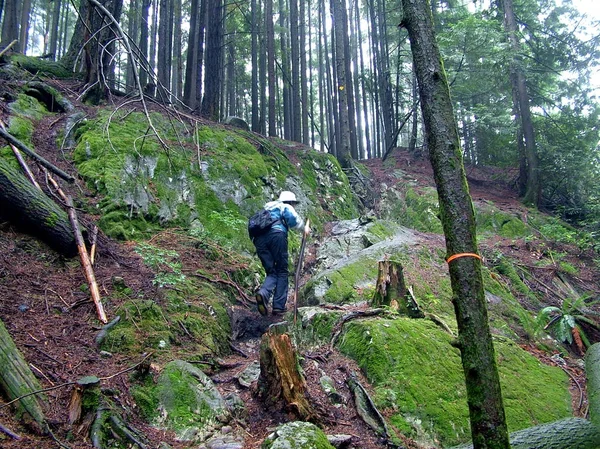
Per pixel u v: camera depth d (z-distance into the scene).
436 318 4.66
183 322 4.15
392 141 14.98
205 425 3.01
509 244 8.61
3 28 13.49
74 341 3.39
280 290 5.45
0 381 2.62
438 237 7.97
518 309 5.93
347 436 3.09
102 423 2.64
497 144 15.25
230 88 19.97
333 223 8.86
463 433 3.39
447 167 2.36
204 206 6.67
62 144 6.18
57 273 4.20
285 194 5.93
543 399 3.96
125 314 3.86
